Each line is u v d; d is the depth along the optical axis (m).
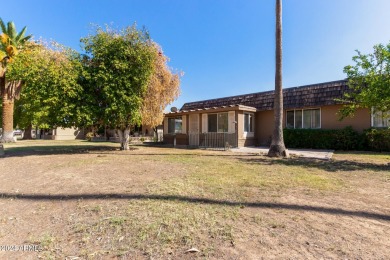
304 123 15.54
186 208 3.47
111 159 9.09
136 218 3.12
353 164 7.89
